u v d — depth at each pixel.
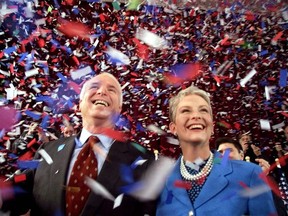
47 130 3.23
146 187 1.64
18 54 4.17
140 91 4.81
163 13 6.10
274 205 1.65
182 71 5.04
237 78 5.45
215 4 6.22
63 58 4.68
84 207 1.58
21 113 3.20
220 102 5.31
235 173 1.59
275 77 5.62
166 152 3.70
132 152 1.76
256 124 4.99
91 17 5.65
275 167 2.63
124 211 1.59
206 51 5.73
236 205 1.50
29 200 1.77
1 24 4.32
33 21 4.59
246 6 6.21
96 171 1.67
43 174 1.75
